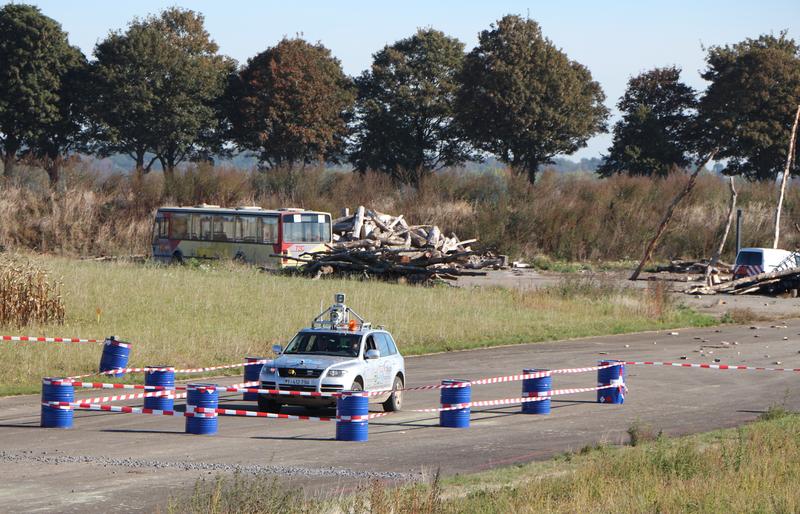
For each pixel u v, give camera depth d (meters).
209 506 25.12
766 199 189.38
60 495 28.56
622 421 46.09
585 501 26.58
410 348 72.25
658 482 29.16
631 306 101.56
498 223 169.12
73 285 85.44
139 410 40.56
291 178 178.38
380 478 31.73
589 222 173.62
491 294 104.81
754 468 31.33
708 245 174.62
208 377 57.44
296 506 25.53
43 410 41.34
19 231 147.50
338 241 136.12
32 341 61.06
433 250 122.12
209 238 131.00
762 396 55.44
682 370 67.00
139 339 64.69
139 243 150.25
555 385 59.22
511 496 27.64
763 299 125.56
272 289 95.00
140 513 26.42
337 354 46.22
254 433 40.97
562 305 100.50
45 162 167.38
